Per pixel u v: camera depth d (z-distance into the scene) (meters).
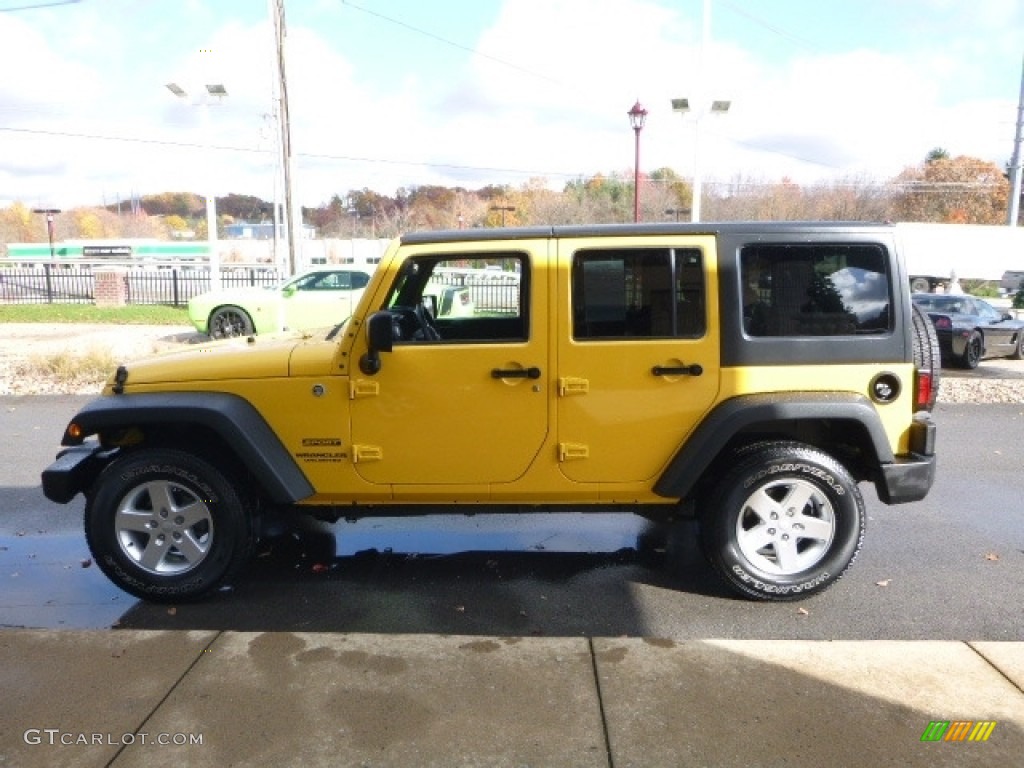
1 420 9.14
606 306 4.03
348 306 15.38
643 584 4.53
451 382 4.05
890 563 4.83
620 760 2.80
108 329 18.64
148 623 4.05
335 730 2.97
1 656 3.52
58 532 5.43
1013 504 6.04
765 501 4.16
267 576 4.66
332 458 4.15
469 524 5.60
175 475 4.11
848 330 4.05
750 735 2.93
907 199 67.44
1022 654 3.52
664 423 4.05
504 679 3.32
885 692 3.21
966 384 11.63
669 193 49.06
